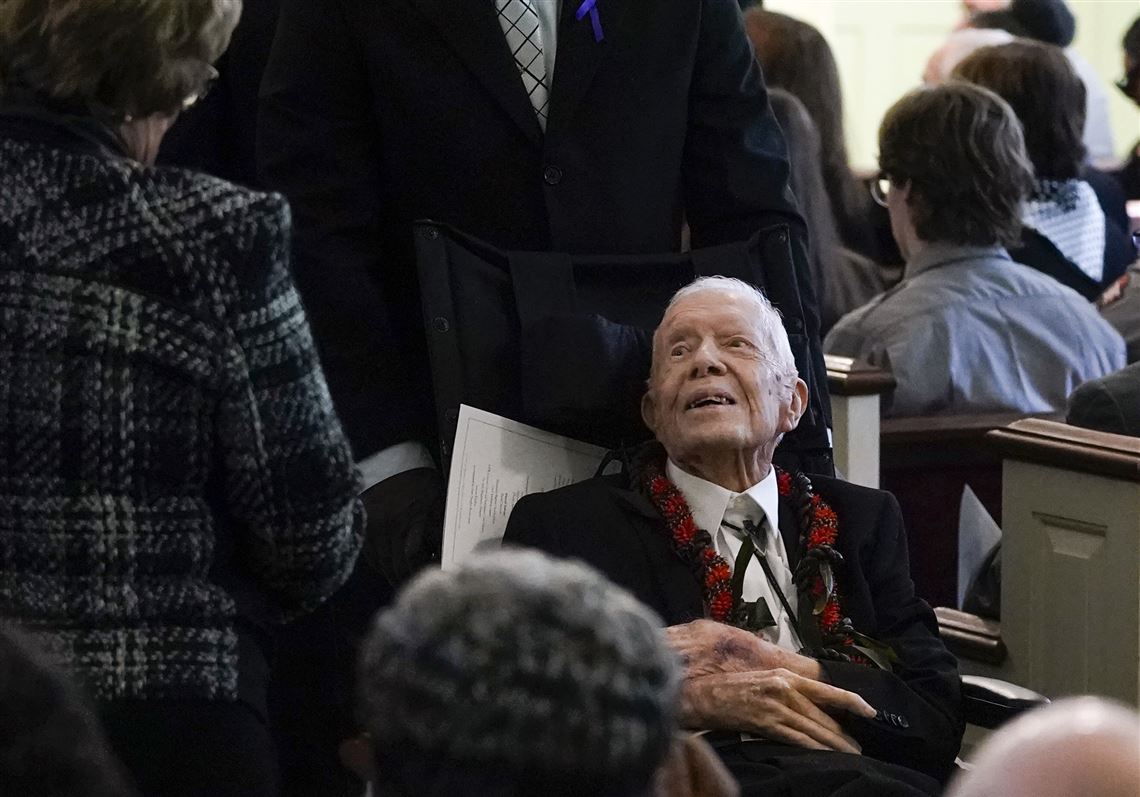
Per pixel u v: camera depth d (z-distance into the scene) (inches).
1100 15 774.5
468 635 93.8
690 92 240.5
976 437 323.6
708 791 126.9
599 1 233.0
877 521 233.9
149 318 147.6
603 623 95.1
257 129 237.3
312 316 226.5
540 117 232.1
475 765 92.7
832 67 392.2
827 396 242.7
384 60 228.7
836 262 368.5
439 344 226.5
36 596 147.0
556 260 230.8
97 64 152.1
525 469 228.8
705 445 222.2
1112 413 271.4
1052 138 380.5
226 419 150.3
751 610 220.7
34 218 148.1
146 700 148.6
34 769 90.7
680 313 228.1
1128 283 360.5
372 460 225.6
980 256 334.3
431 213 233.3
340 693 245.4
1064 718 94.7
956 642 281.4
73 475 147.1
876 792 197.8
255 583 161.0
